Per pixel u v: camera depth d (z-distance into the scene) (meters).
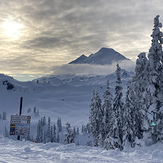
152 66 23.66
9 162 7.55
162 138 21.22
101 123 35.56
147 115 22.77
